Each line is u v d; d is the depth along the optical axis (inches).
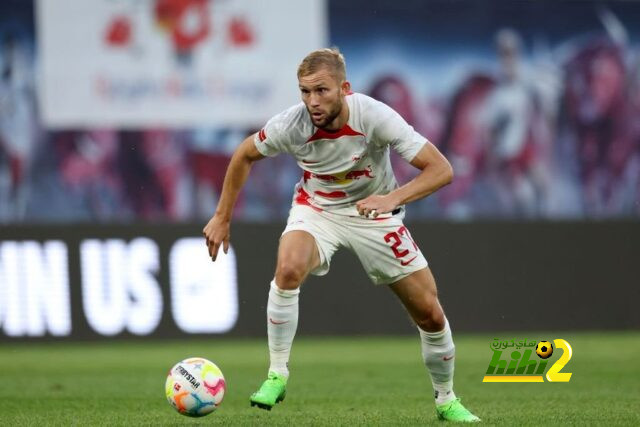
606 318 2087.8
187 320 1937.7
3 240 1893.5
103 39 2456.9
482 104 2529.5
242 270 1959.9
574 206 2551.7
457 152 2522.1
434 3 2519.7
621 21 2581.2
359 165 801.6
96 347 1886.1
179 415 915.4
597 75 2568.9
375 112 780.0
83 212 2429.9
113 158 2445.9
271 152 808.9
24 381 1321.4
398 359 1628.9
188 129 2485.2
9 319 1894.7
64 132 2428.6
